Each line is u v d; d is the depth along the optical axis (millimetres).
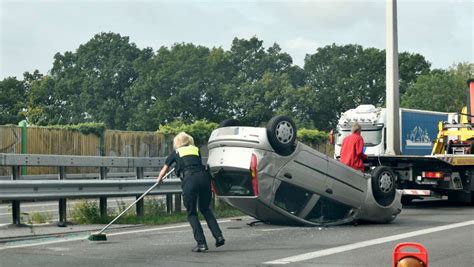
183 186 11461
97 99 82250
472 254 10977
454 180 21609
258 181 13836
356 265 9898
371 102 93500
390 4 26062
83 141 33375
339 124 35625
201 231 11383
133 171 32406
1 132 30359
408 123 39500
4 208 20672
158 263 10203
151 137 36156
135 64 82250
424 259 4762
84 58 85625
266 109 75000
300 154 14211
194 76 76562
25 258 10703
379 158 21766
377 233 13688
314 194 14586
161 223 15969
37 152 31531
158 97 77062
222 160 14055
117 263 10227
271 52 94125
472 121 25156
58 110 81250
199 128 37156
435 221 16031
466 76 88875
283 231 14094
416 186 21812
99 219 15930
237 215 17672
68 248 11789
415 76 101438
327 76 95188
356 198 14891
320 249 11516
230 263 10156
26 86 81688
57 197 14969
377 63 95375
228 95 76312
